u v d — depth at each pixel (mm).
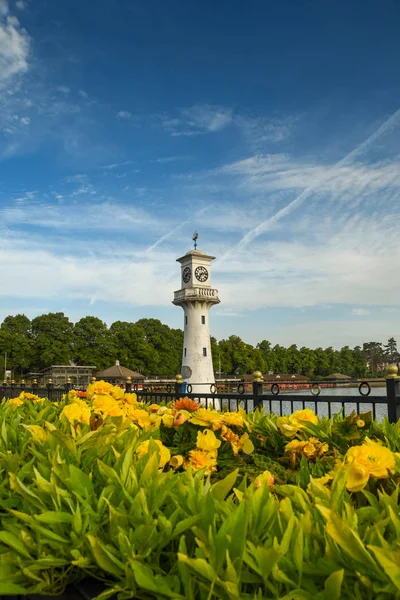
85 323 89938
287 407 18891
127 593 1502
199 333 47969
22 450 2777
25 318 91188
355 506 2041
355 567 1354
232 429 3561
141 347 90375
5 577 1670
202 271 48875
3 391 20312
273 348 131875
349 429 3104
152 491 1850
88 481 1954
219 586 1343
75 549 1660
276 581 1369
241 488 1866
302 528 1449
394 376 4695
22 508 2195
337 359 142625
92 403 3885
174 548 1709
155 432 2887
